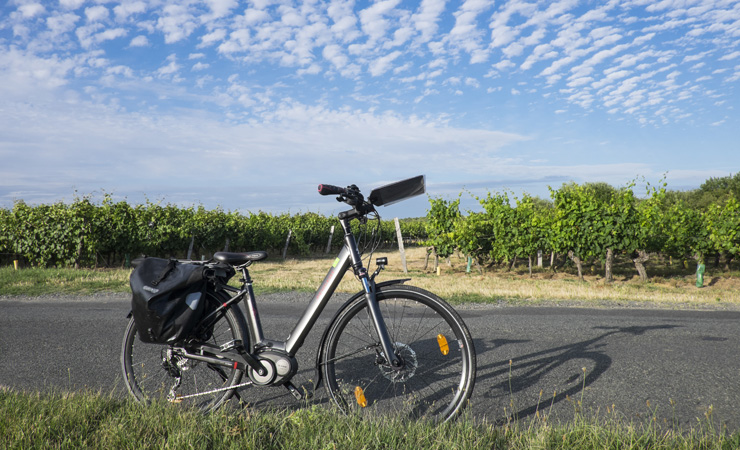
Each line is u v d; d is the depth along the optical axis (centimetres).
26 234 1352
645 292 984
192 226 1784
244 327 258
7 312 622
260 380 253
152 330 245
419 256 2489
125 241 1516
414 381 269
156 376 287
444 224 1723
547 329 511
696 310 689
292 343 254
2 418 226
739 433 230
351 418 236
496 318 584
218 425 226
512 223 1590
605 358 394
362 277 252
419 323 257
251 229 2152
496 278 1384
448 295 795
